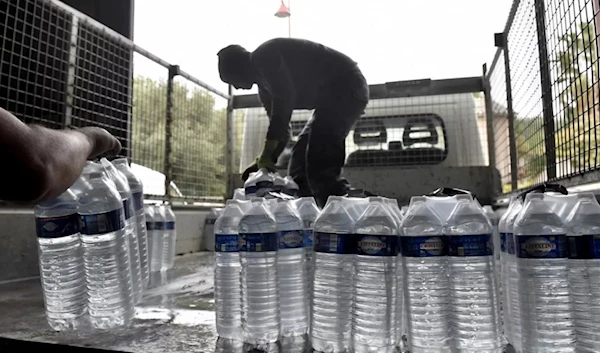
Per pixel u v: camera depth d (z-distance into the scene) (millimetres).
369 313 1177
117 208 1428
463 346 1123
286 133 2758
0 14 2455
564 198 1169
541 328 1062
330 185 2656
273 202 1385
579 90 1849
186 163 3920
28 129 864
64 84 2732
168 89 3721
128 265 1482
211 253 3592
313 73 2678
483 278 1131
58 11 2664
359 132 3922
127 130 3188
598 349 1042
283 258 1361
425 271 1149
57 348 1172
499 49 3402
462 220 1132
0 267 2178
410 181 3803
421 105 3898
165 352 1104
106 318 1396
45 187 837
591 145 1743
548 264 1073
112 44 3078
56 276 1416
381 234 1157
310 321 1225
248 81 2854
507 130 3359
